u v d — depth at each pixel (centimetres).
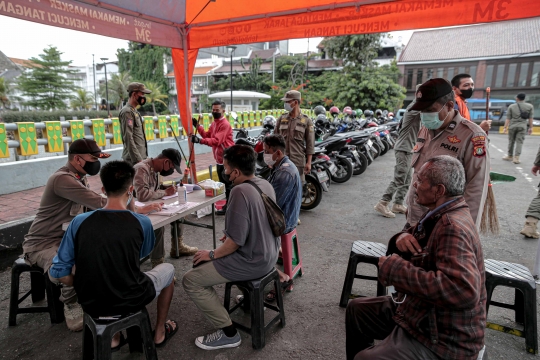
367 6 387
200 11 450
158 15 438
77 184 247
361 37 2059
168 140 868
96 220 188
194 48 505
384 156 1162
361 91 2127
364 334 194
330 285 332
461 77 310
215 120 546
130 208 271
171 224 386
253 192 231
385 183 761
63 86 3634
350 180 794
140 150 452
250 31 459
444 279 136
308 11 418
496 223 269
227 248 230
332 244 429
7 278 352
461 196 160
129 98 446
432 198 161
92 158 257
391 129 1353
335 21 408
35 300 304
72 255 189
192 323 278
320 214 545
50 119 2595
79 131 638
